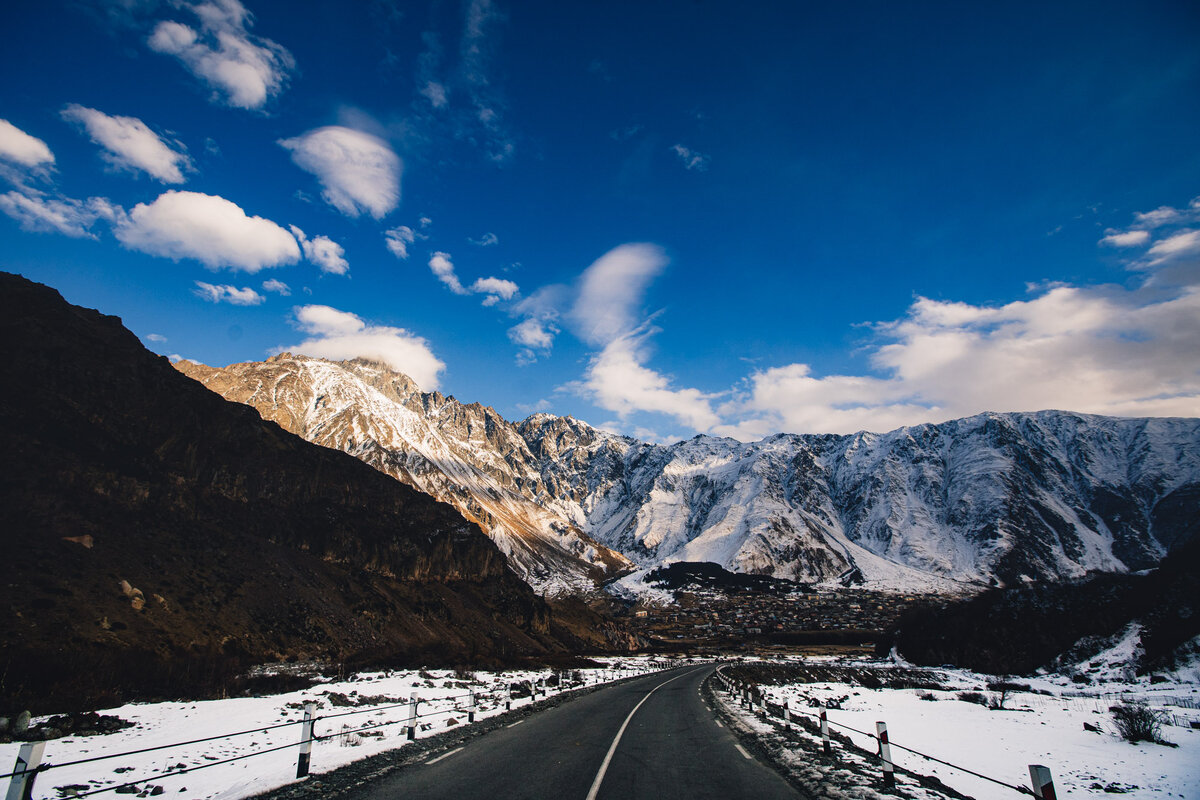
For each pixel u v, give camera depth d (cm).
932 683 8200
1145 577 9375
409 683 4244
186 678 3659
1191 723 3694
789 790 1186
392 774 1300
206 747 1808
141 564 5362
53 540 4850
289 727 2214
